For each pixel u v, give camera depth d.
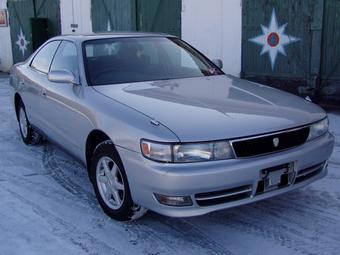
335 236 3.57
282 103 3.97
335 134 6.32
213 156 3.27
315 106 4.12
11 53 16.69
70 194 4.53
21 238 3.67
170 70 4.84
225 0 9.30
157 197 3.34
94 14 12.83
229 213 4.00
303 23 8.06
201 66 5.11
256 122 3.47
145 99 3.87
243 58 9.19
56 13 14.31
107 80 4.47
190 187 3.22
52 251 3.47
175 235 3.65
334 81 7.90
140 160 3.36
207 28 9.78
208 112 3.56
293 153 3.52
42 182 4.88
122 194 3.79
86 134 4.12
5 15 16.56
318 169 3.88
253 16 8.83
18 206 4.27
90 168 4.21
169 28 10.66
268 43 8.68
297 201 4.20
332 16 7.71
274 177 3.45
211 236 3.62
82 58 4.62
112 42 4.93
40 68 5.62
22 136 6.40
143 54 4.90
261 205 4.14
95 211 4.12
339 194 4.34
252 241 3.53
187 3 10.09
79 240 3.62
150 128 3.36
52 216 4.05
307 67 8.16
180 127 3.33
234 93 4.14
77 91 4.40
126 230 3.75
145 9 11.16
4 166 5.43
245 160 3.34
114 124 3.63
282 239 3.54
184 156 3.24
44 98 5.09
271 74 8.76
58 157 5.73
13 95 6.41
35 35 14.65
